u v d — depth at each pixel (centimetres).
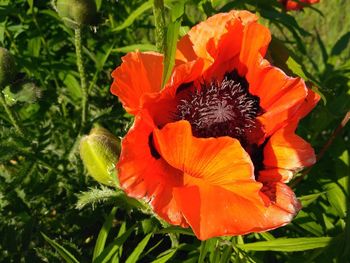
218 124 21
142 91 21
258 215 20
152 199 19
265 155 21
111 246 26
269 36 20
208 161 19
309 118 38
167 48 20
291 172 20
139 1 40
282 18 34
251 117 21
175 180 20
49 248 32
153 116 21
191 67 20
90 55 39
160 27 23
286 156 20
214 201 20
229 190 20
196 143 18
